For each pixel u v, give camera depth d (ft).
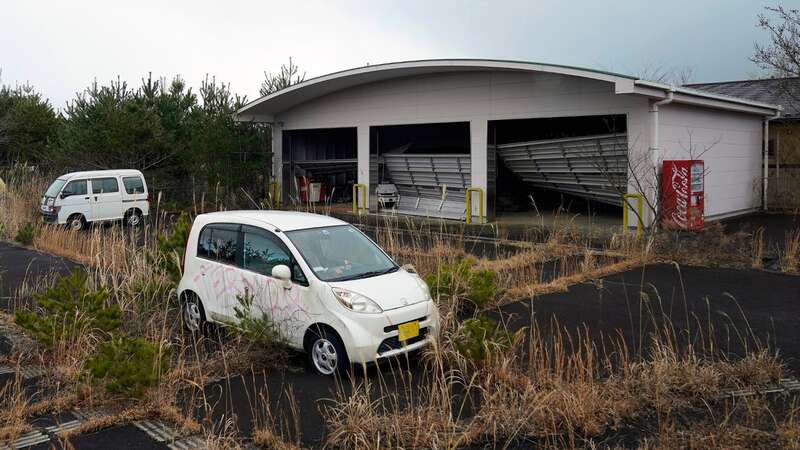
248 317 20.01
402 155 60.29
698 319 23.22
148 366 16.30
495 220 53.36
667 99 42.04
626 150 44.78
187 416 15.60
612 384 16.44
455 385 17.47
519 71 45.70
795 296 26.89
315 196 69.31
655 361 17.02
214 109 65.36
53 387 17.56
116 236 35.86
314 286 18.70
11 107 81.35
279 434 14.58
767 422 14.49
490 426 14.57
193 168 65.00
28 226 44.39
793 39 52.19
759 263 32.94
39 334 19.58
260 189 68.74
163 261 26.55
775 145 61.82
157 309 23.97
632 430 14.48
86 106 66.08
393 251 32.94
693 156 47.73
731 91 71.61
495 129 52.31
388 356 18.11
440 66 49.57
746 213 56.75
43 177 64.75
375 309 18.12
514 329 22.65
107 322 20.77
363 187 61.31
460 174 56.24
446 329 20.83
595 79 42.14
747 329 22.13
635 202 44.32
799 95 57.88
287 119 67.82
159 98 66.80
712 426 14.30
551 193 63.57
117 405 16.22
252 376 18.38
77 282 21.79
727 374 17.17
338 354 18.06
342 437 14.21
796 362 18.72
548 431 14.44
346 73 55.16
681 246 36.01
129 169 59.06
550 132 64.13
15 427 14.61
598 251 37.73
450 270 25.50
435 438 13.78
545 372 16.87
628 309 25.04
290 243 19.88
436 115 55.16
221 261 21.71
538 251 37.88
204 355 20.07
